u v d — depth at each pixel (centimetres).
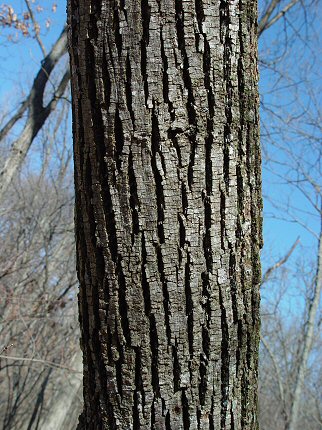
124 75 98
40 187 733
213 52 99
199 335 101
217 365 103
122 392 102
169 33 98
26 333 536
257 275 107
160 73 98
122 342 101
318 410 669
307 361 574
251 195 105
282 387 605
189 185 99
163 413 101
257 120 106
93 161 101
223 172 101
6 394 608
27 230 639
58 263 625
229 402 105
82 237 105
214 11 100
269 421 735
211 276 101
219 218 101
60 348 539
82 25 101
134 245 99
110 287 101
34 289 528
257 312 108
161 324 100
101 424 105
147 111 98
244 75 102
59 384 489
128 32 98
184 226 99
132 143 98
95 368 105
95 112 100
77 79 102
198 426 103
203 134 100
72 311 587
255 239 106
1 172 440
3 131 468
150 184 98
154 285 99
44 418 494
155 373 101
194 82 99
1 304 486
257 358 110
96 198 101
